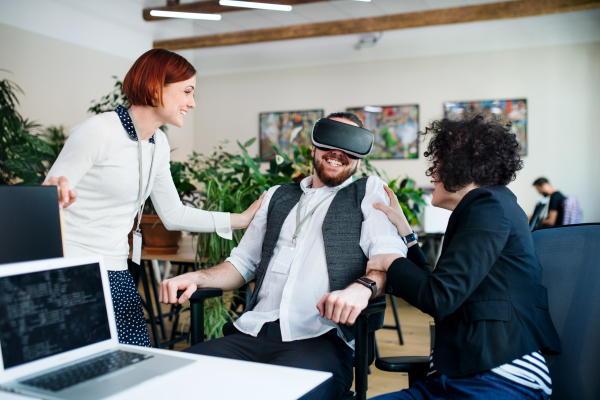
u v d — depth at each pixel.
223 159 3.35
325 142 1.65
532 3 6.78
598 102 7.10
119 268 1.60
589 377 1.19
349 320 1.25
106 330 1.06
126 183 1.56
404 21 7.35
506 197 1.21
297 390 0.86
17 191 1.00
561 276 1.29
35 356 0.90
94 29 6.99
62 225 1.07
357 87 8.27
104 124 1.50
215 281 1.71
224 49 9.03
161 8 7.25
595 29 7.08
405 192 3.45
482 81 7.60
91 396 0.80
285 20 7.80
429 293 1.14
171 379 0.90
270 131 8.80
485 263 1.11
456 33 7.70
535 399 1.08
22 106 5.96
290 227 1.72
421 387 1.19
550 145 7.30
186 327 3.96
